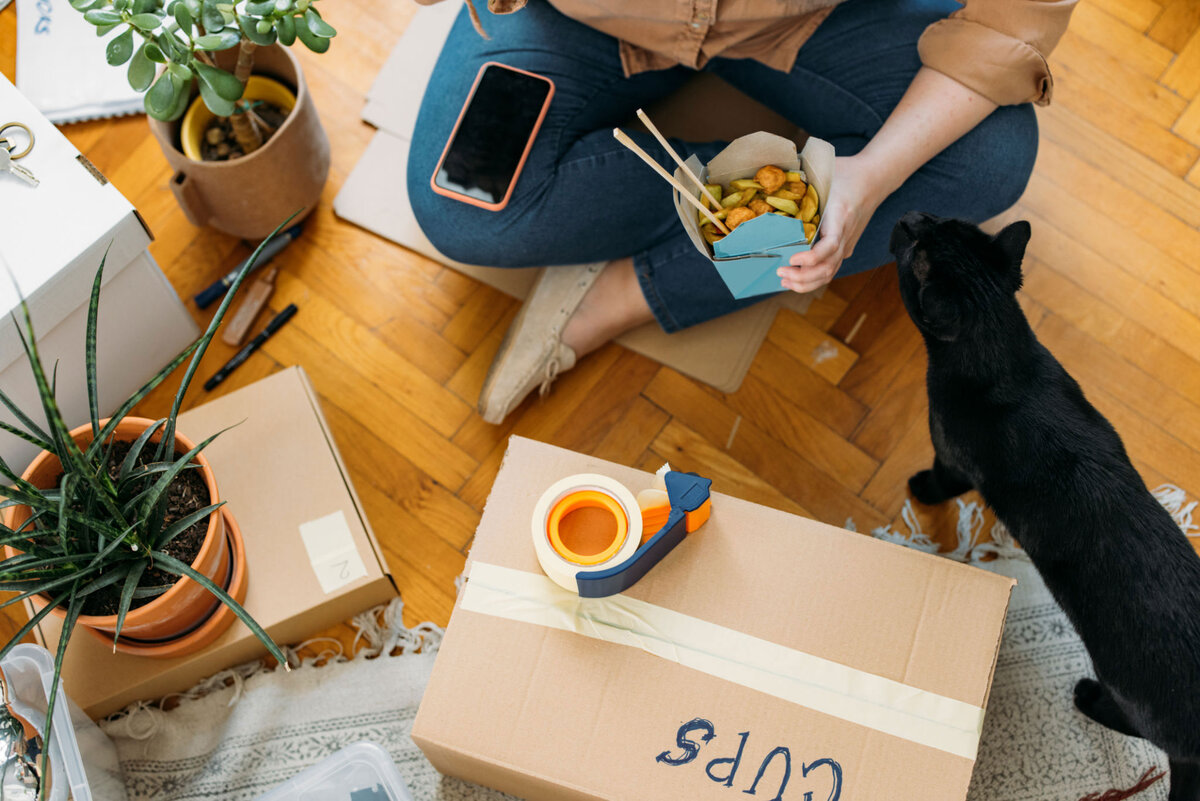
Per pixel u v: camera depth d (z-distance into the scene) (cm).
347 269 146
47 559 85
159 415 138
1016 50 111
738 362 142
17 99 109
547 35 125
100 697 116
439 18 155
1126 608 101
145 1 104
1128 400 141
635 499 98
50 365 116
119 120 150
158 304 128
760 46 123
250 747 124
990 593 98
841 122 130
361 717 126
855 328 144
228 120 137
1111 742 125
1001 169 123
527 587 98
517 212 124
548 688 95
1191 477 138
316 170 138
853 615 97
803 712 94
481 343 143
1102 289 145
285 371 129
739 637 96
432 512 136
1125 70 154
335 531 123
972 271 101
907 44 123
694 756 93
